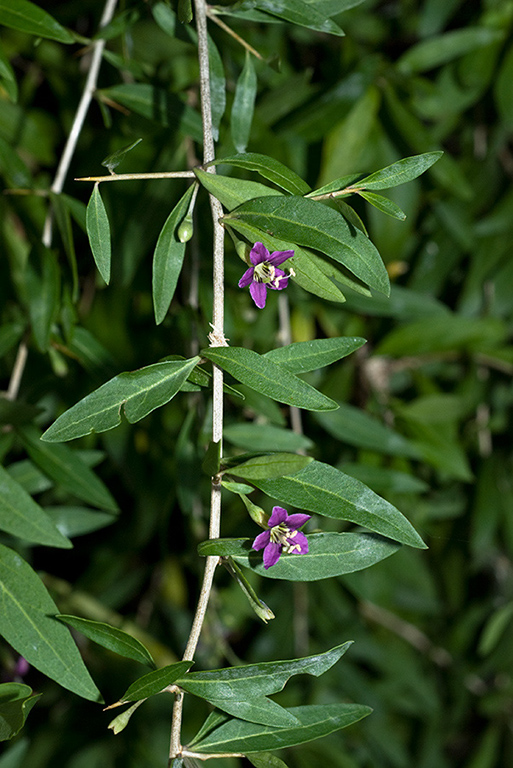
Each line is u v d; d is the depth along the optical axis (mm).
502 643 1110
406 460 921
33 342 813
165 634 1044
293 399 673
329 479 676
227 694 674
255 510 675
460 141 988
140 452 912
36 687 1006
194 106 847
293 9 712
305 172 872
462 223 939
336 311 931
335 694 1075
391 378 997
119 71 861
